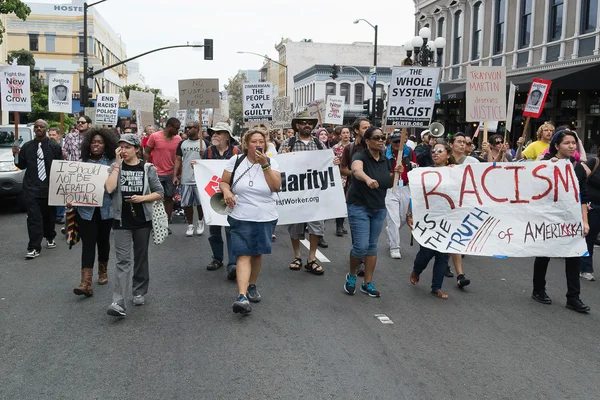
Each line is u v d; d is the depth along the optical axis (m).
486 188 7.06
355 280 7.09
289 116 22.88
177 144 11.12
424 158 9.18
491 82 9.91
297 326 5.89
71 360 4.97
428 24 32.00
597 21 19.34
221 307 6.49
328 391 4.42
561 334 5.85
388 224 9.31
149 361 4.96
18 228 11.61
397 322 6.10
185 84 12.19
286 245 10.26
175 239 10.45
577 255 6.73
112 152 6.77
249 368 4.83
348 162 8.26
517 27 23.89
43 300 6.71
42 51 56.16
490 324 6.11
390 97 8.22
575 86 18.22
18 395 4.31
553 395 4.45
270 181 6.05
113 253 9.27
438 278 7.11
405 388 4.50
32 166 8.91
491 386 4.58
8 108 12.82
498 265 9.03
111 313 5.85
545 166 6.96
